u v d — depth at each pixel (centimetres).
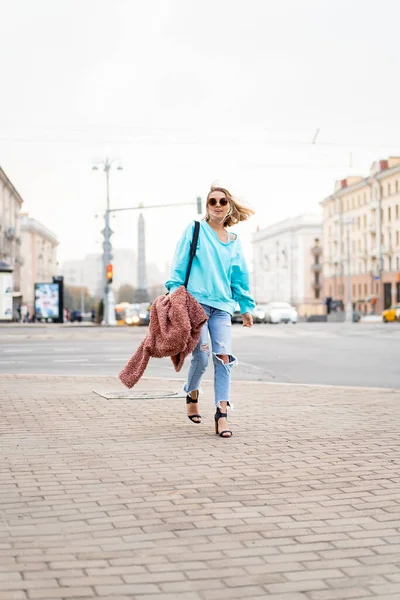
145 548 379
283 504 458
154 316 681
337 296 10250
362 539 394
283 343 2377
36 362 1595
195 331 675
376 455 595
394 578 342
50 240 13225
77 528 410
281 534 402
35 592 321
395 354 1856
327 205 10750
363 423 746
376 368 1477
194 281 686
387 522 423
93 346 2209
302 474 532
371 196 9138
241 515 435
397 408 849
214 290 684
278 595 323
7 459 577
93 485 500
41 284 5319
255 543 387
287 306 5512
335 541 391
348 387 1059
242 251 708
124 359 1675
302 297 12631
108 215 4894
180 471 540
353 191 9738
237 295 713
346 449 618
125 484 504
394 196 8525
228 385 685
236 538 395
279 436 675
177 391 991
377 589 330
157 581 336
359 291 9569
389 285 8750
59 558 363
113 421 751
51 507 450
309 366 1521
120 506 452
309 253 12650
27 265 11269
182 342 668
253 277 16200
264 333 3259
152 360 1680
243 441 650
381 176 8744
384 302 8862
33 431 695
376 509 448
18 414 793
